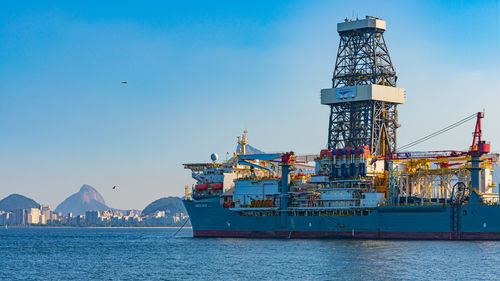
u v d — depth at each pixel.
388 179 177.12
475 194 162.50
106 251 177.38
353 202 179.25
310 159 193.38
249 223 193.00
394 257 135.50
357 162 180.12
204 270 125.19
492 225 159.25
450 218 164.50
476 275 113.75
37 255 168.25
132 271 127.19
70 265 140.50
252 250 155.00
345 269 121.31
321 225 181.88
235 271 122.44
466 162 173.38
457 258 132.75
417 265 124.50
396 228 171.62
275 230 188.38
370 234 175.00
